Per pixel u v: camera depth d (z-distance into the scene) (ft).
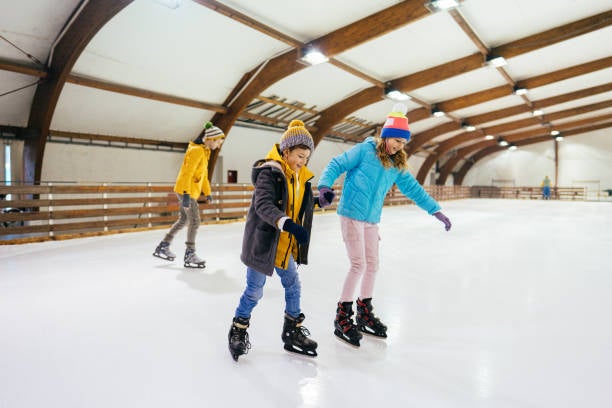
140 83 23.88
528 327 6.77
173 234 11.66
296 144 4.79
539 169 73.61
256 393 4.46
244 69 26.22
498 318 7.23
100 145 27.58
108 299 8.05
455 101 40.88
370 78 30.53
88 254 13.28
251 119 35.60
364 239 6.11
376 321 6.21
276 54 25.05
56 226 16.93
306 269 11.31
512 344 6.03
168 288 8.93
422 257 13.42
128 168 29.48
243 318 5.30
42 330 6.32
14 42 17.94
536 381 4.86
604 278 10.46
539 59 31.76
